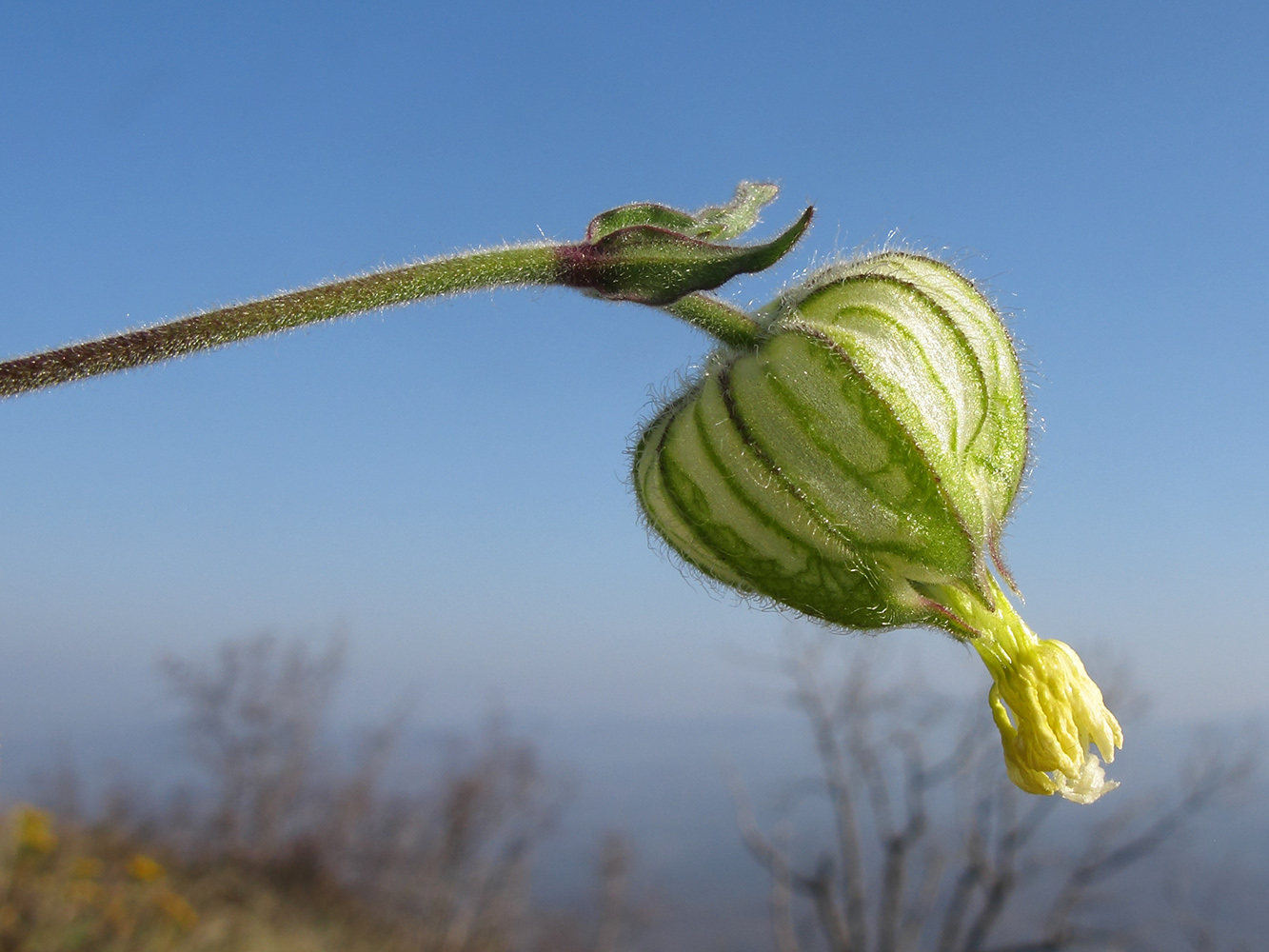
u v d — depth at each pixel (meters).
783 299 0.07
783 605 0.07
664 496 0.07
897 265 0.07
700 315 0.07
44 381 0.06
